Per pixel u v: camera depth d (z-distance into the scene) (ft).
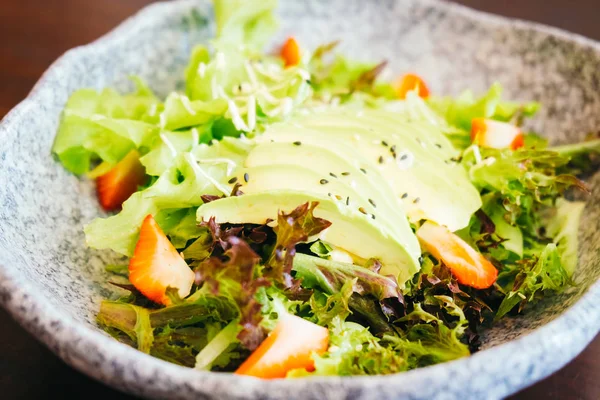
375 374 0.86
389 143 1.08
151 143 1.09
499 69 1.33
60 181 1.09
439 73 1.37
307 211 0.92
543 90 1.28
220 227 0.97
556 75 1.27
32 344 0.96
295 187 0.99
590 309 0.85
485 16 1.34
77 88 1.15
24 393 0.91
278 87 1.13
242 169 1.02
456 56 1.36
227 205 0.97
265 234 0.95
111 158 1.11
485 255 1.07
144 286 0.96
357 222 0.95
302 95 1.13
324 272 0.95
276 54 1.39
